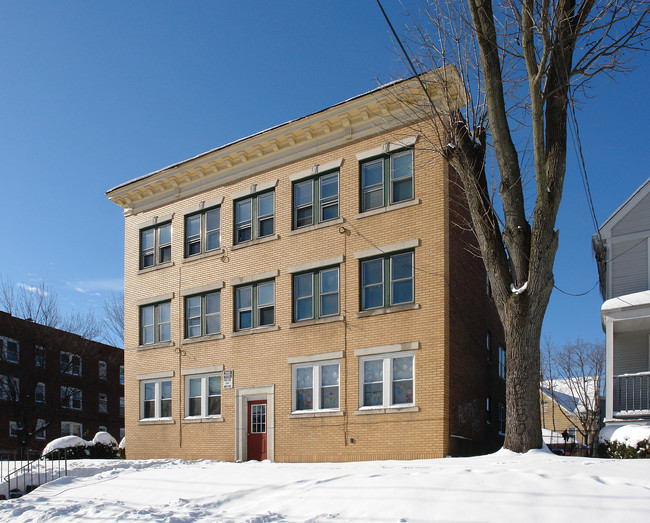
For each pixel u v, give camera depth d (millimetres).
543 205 13453
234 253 21719
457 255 18234
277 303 20188
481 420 19562
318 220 19828
